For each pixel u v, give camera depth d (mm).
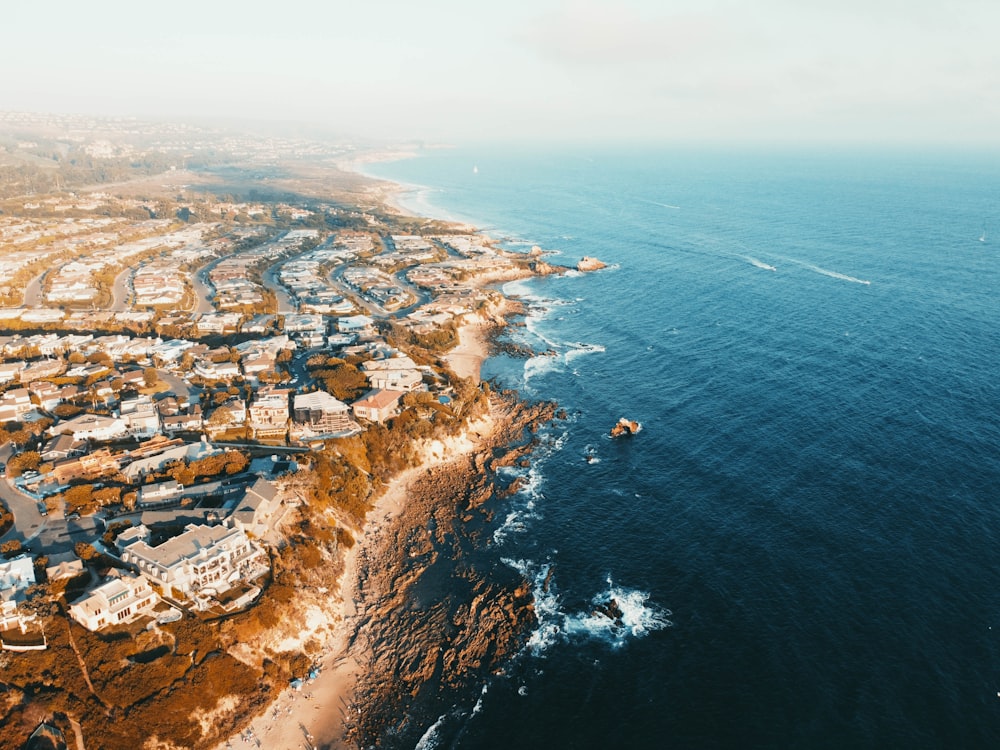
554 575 132625
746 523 143750
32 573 114188
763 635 114875
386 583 132875
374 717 104250
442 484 168125
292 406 188875
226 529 127562
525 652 114938
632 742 98438
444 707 105688
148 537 127562
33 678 98188
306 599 122312
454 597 127875
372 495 159875
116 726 94750
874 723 98188
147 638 106000
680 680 107938
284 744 99812
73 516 134750
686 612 121188
